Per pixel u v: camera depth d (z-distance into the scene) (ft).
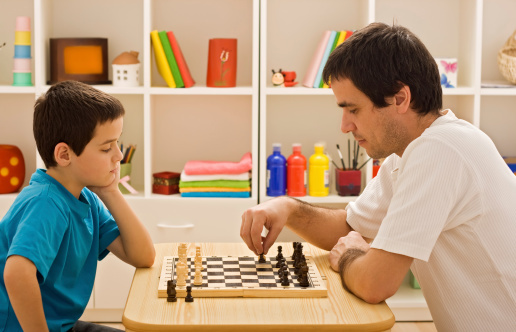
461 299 4.58
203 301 4.52
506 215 4.46
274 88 9.15
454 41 9.99
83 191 5.45
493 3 9.95
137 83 9.34
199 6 9.81
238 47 9.91
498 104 10.14
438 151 4.41
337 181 9.53
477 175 4.40
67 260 5.06
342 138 10.16
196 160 10.03
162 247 5.80
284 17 9.87
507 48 9.57
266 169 9.45
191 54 9.90
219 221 9.27
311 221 5.66
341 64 4.59
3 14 9.82
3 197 9.23
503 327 4.49
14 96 9.98
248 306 4.43
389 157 5.57
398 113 4.60
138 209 9.25
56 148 4.93
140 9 9.80
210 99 10.00
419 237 4.32
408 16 9.96
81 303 5.23
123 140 10.07
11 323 4.91
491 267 4.49
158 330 4.09
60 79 9.33
